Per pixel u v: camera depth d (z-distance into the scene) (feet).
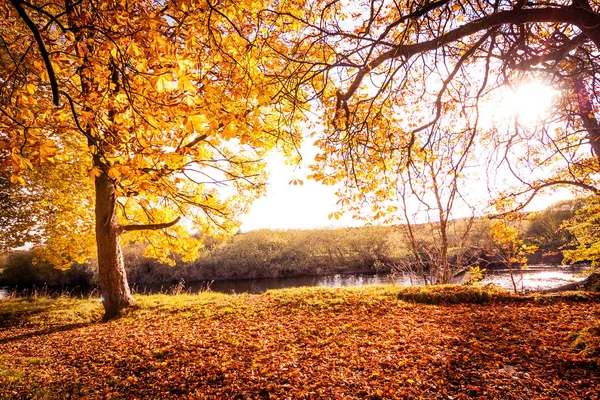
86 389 18.48
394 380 17.16
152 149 11.53
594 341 19.06
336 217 19.39
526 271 74.33
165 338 26.02
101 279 36.63
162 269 114.73
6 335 33.73
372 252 101.91
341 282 87.92
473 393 15.65
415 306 32.42
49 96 30.27
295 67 16.87
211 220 37.83
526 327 24.22
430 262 51.55
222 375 18.85
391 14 19.58
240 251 117.39
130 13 10.67
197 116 9.77
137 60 11.11
